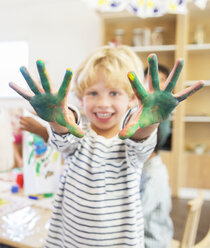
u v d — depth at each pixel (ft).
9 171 5.57
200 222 7.26
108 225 1.95
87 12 11.50
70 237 2.04
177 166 9.43
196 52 10.22
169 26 10.45
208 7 9.37
